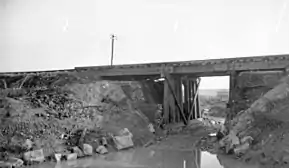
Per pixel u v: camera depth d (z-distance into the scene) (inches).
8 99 520.7
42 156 383.9
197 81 1027.9
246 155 395.2
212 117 1186.6
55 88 664.4
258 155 376.5
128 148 498.3
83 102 620.1
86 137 476.1
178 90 840.9
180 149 495.5
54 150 413.4
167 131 677.9
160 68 751.1
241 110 598.2
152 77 901.8
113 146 485.7
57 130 468.4
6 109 472.4
